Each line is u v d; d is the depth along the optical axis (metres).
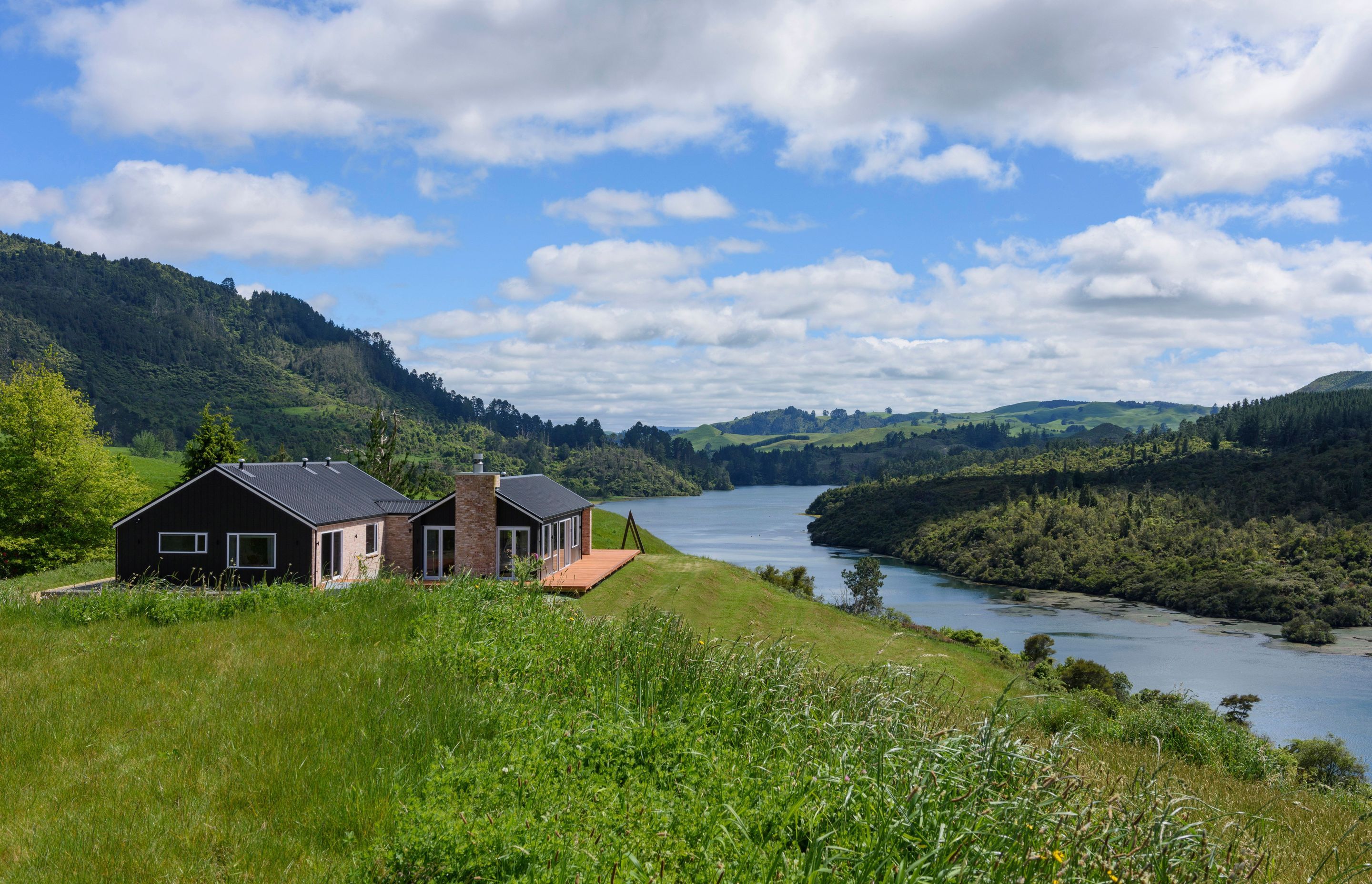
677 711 6.67
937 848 4.07
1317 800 10.52
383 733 6.42
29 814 5.19
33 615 11.43
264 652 9.23
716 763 5.34
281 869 4.52
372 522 31.98
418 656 8.83
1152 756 11.93
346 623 10.66
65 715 6.97
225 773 5.78
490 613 10.96
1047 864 4.40
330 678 8.09
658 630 9.31
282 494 28.73
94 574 30.94
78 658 8.98
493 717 6.80
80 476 38.12
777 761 5.48
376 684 7.71
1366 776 24.42
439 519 32.09
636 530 45.28
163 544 28.09
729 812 4.43
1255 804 9.21
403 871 4.04
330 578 29.09
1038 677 33.56
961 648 36.88
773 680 7.56
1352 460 136.62
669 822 4.32
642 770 5.21
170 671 8.42
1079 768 6.79
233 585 27.61
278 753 6.07
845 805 4.59
